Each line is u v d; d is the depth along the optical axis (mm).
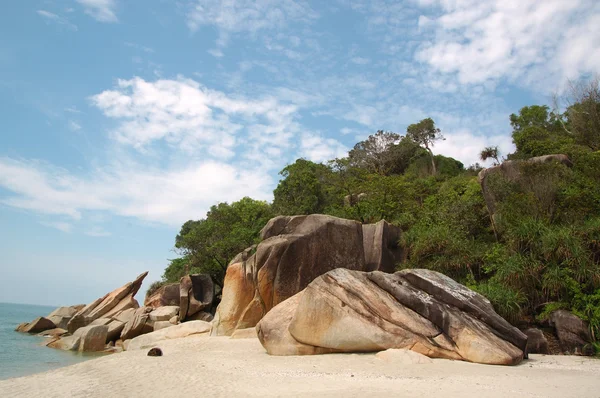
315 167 47312
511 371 11305
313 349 14375
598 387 9242
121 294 38250
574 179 21578
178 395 9562
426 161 53281
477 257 20594
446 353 13000
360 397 8484
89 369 14367
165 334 24125
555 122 42906
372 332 13570
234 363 13445
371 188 33750
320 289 14727
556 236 17266
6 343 29953
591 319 15258
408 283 15188
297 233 22953
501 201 22156
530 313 17297
